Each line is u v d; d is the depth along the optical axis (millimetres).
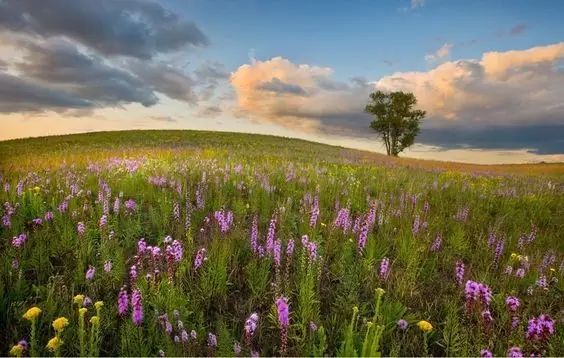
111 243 5355
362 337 3533
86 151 25188
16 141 45719
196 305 4117
